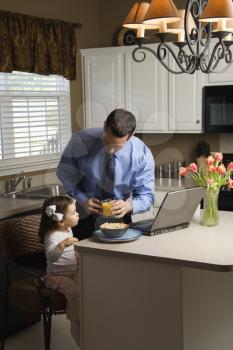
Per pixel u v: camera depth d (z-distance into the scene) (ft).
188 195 8.25
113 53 16.58
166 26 7.68
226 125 14.89
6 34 13.60
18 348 10.44
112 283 7.59
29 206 12.21
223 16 7.28
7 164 14.65
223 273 8.27
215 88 14.89
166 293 7.11
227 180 8.71
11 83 14.71
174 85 15.65
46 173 16.17
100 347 7.89
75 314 8.80
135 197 9.45
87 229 9.88
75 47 16.24
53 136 16.44
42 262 11.02
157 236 8.14
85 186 9.83
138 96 16.35
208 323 7.97
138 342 7.48
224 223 9.00
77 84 17.30
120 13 17.66
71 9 16.72
